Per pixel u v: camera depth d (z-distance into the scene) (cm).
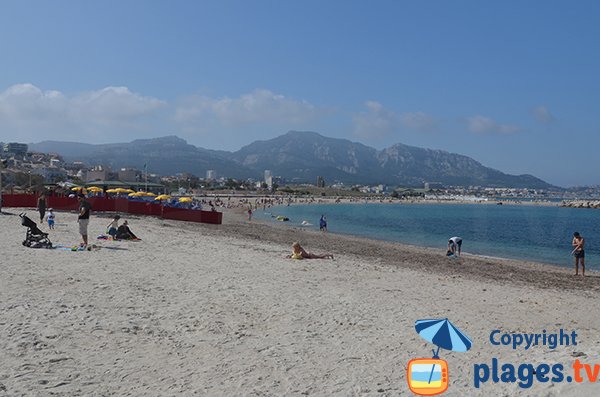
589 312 1329
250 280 1493
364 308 1192
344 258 2384
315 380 717
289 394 663
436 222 9212
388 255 3002
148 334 905
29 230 1923
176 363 770
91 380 683
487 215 13288
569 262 3538
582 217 12700
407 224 8212
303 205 17112
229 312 1094
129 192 6675
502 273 2455
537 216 13100
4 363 718
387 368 778
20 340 816
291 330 980
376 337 953
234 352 834
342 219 9325
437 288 1568
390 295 1383
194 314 1058
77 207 4309
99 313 1012
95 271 1475
